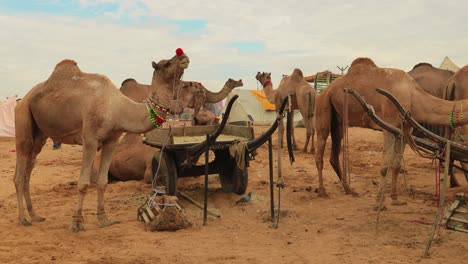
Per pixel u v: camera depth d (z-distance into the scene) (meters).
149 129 6.65
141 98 13.04
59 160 14.79
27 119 7.22
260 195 9.10
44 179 11.28
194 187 9.66
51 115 7.01
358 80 8.52
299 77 15.97
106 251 5.80
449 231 6.45
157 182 8.40
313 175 11.26
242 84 13.72
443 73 11.50
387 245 5.96
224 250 5.84
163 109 6.56
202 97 14.62
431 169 11.98
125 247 5.98
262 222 7.25
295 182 10.51
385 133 7.95
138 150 10.39
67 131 7.09
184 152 8.07
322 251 5.76
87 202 8.73
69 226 6.83
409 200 8.48
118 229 6.83
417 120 7.59
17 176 7.20
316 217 7.47
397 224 6.82
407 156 14.23
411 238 6.20
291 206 8.27
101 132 6.72
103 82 6.90
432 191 9.30
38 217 7.38
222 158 9.00
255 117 27.47
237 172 8.68
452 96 9.23
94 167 10.16
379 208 6.60
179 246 6.02
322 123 9.08
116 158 10.41
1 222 7.32
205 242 6.21
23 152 7.26
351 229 6.72
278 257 5.54
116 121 6.74
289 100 6.54
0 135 23.45
